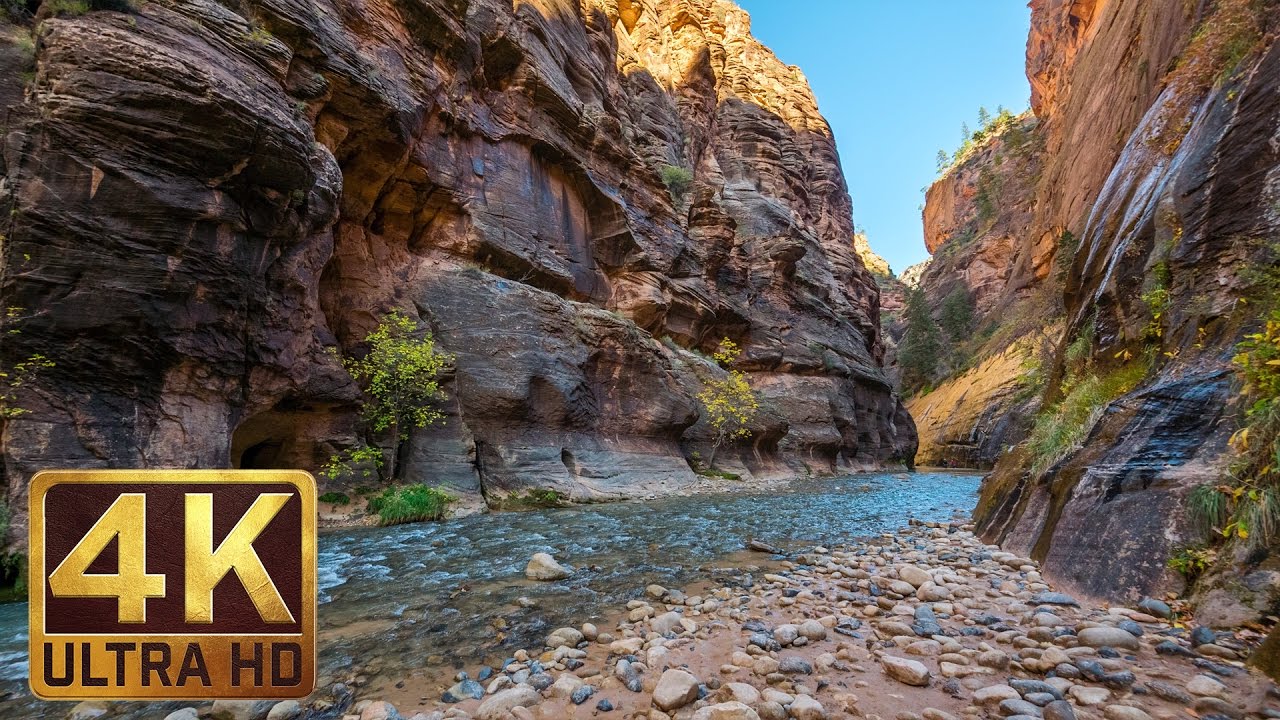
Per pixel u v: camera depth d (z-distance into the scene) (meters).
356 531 10.85
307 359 12.00
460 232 19.23
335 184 12.62
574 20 27.73
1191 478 5.32
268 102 9.77
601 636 5.07
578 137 24.77
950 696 3.76
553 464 16.73
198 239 8.95
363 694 3.97
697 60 46.72
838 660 4.36
